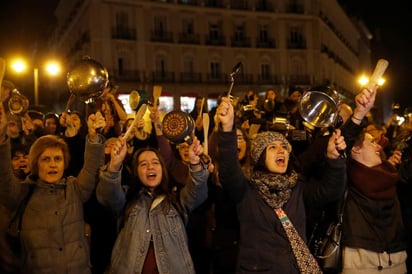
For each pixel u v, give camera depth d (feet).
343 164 9.29
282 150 9.84
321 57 118.93
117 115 15.64
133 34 96.07
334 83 134.62
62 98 111.14
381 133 18.58
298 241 9.37
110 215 10.59
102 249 11.48
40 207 9.45
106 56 92.99
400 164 14.03
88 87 10.07
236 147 9.27
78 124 14.07
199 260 11.98
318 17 116.78
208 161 9.59
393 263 10.82
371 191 10.84
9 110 15.64
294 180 9.78
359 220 10.84
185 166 12.67
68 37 118.42
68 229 9.51
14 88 15.90
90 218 11.39
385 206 10.91
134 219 9.64
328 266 10.81
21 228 9.37
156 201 9.89
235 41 108.68
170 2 100.22
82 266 9.51
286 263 9.20
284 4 114.01
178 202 10.12
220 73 106.73
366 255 10.69
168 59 100.68
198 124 16.33
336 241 10.80
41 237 9.25
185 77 102.17
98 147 9.70
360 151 11.07
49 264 9.16
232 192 9.57
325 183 9.52
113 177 9.34
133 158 10.40
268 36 112.98
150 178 10.06
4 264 9.62
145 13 97.55
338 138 9.15
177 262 9.48
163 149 12.62
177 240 9.66
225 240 10.98
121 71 95.09
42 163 9.74
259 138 10.03
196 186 9.62
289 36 114.93
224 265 10.93
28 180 10.05
